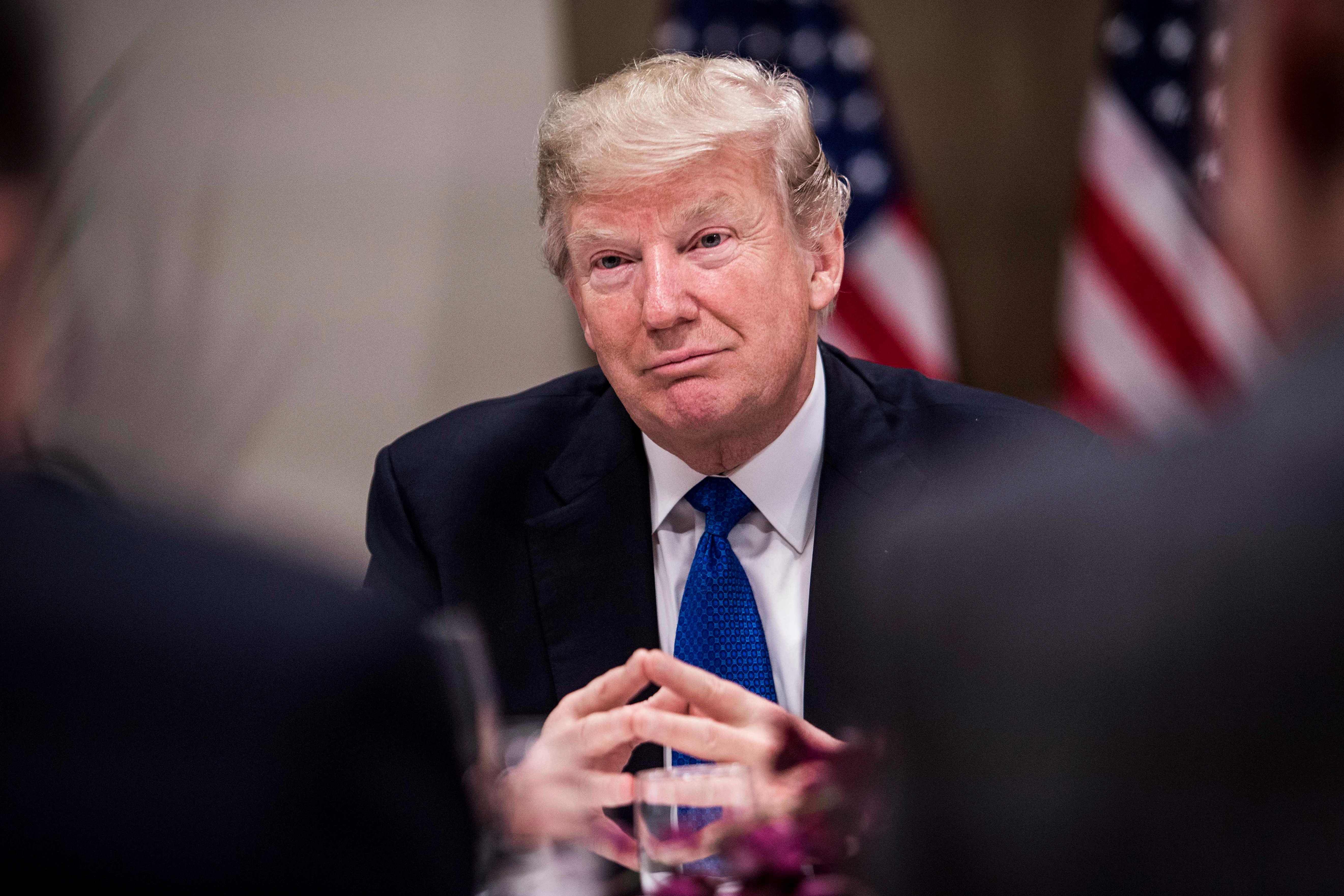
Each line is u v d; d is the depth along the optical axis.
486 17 4.77
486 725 1.49
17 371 0.99
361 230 4.62
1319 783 0.93
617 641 2.55
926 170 5.07
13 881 0.98
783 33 4.91
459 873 1.15
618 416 2.73
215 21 3.97
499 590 2.63
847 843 1.64
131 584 1.01
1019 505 1.08
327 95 4.51
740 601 2.44
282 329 4.51
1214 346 4.82
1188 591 0.97
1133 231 4.97
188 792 0.99
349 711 1.03
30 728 0.98
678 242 2.31
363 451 4.66
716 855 1.69
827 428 2.61
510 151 4.84
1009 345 5.14
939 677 1.07
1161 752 0.97
